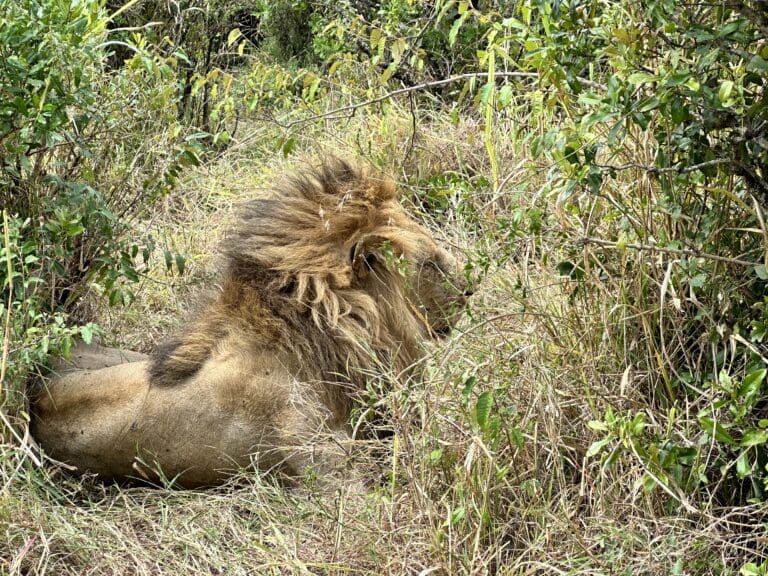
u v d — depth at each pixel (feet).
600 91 17.28
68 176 23.02
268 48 44.68
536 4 15.79
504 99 16.22
